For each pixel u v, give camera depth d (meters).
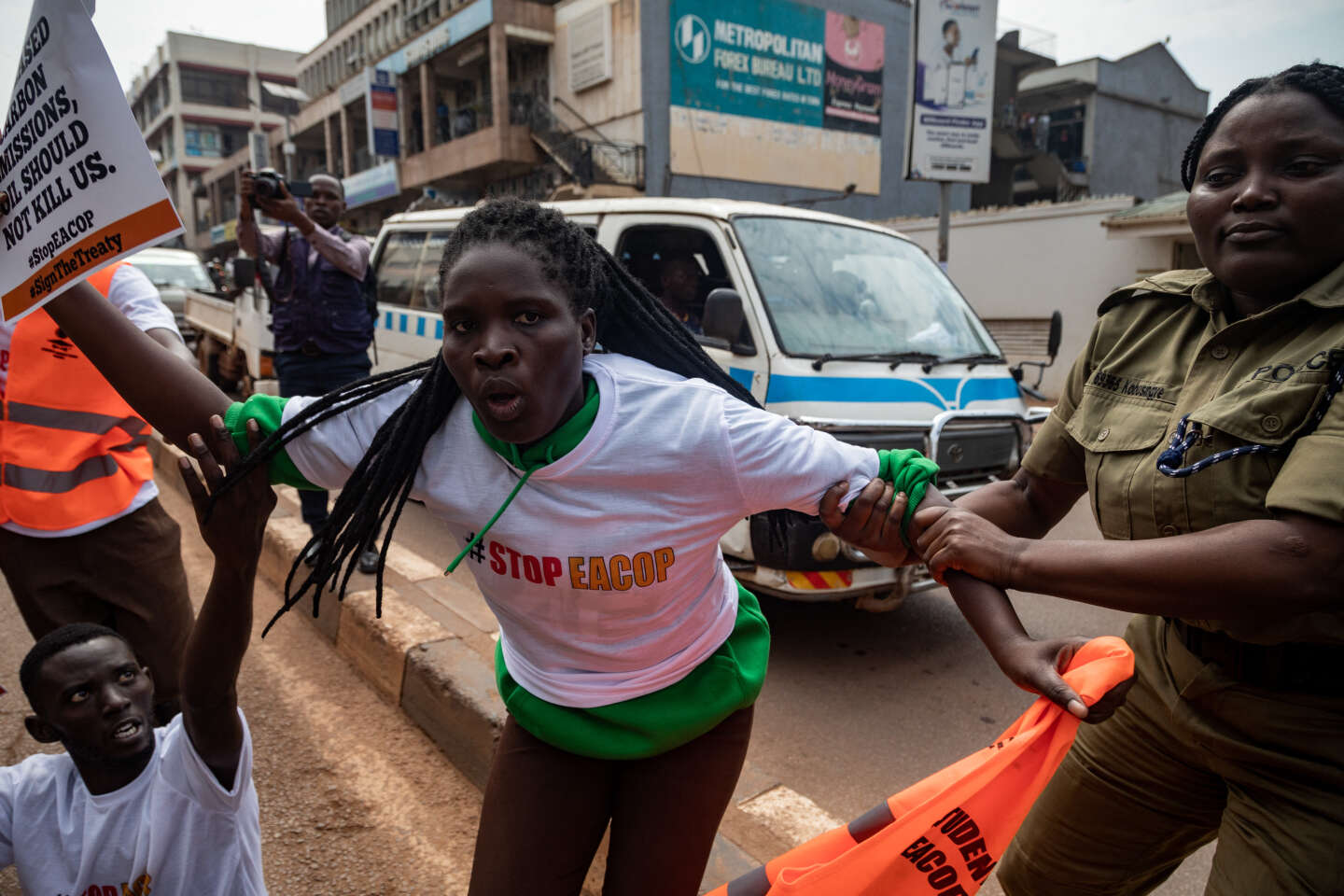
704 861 1.50
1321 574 1.07
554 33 22.89
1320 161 1.19
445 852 2.45
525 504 1.28
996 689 3.83
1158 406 1.39
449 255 1.20
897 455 1.41
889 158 25.44
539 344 1.17
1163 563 1.13
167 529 2.52
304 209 4.50
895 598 3.88
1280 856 1.27
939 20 10.91
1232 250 1.26
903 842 1.31
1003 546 1.25
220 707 1.61
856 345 4.21
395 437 1.29
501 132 22.77
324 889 2.29
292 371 4.41
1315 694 1.27
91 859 1.75
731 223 4.34
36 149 1.40
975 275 14.84
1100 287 13.33
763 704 3.66
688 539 1.33
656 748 1.42
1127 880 1.66
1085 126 26.83
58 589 2.37
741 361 4.03
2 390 2.25
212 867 1.77
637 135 20.84
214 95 52.16
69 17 1.31
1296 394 1.18
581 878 1.49
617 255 4.73
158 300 2.19
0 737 2.98
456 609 3.67
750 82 22.19
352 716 3.19
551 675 1.43
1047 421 1.65
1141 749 1.54
